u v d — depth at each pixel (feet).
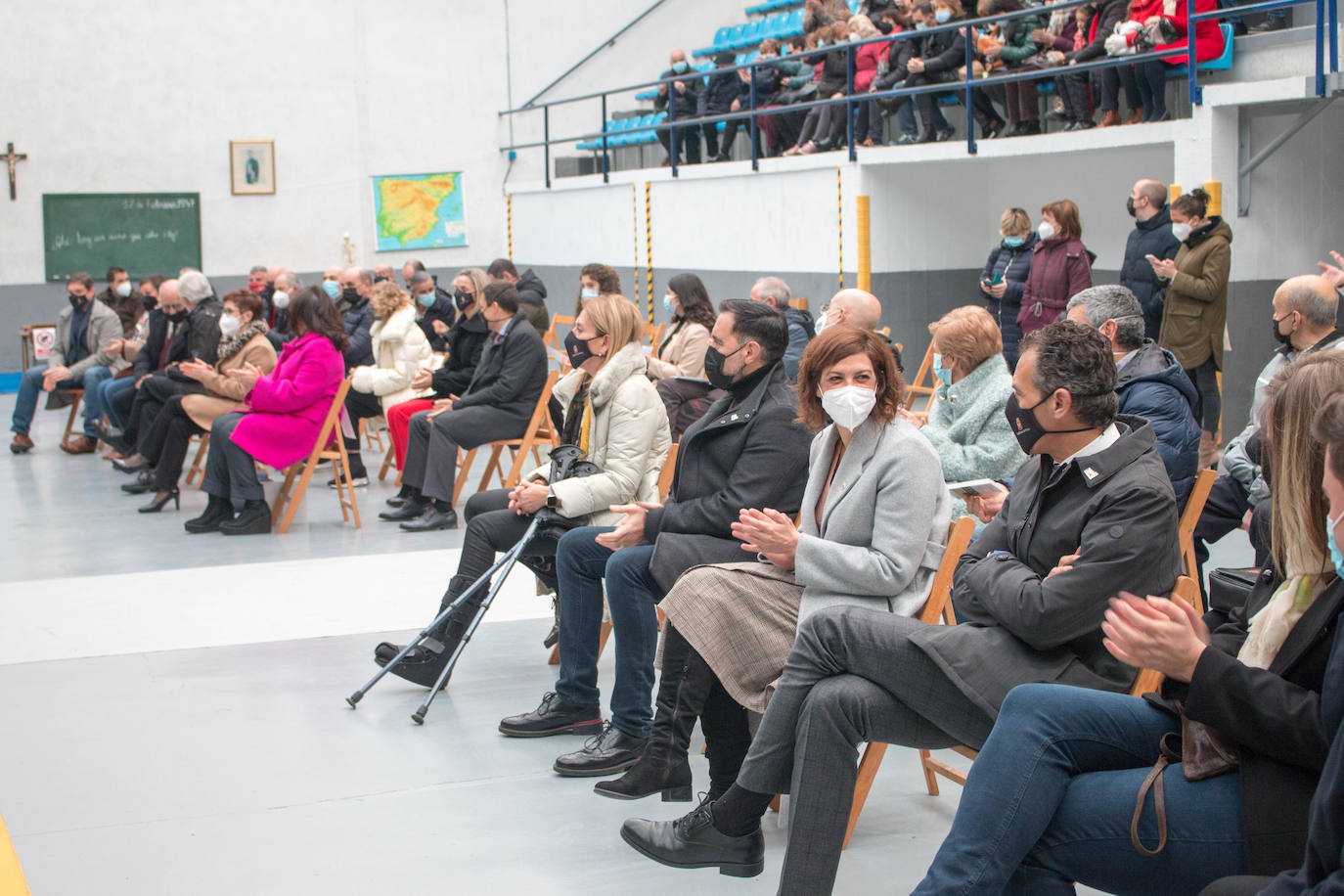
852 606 9.12
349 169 56.54
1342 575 6.32
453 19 57.57
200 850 10.82
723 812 9.84
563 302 54.65
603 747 12.37
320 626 17.56
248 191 54.65
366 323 30.91
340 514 25.45
